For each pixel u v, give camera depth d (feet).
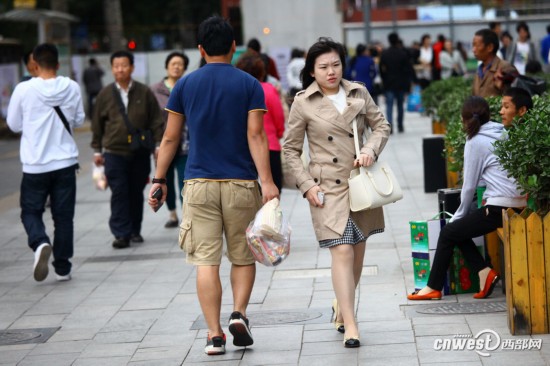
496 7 225.35
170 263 58.70
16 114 54.03
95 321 45.91
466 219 43.52
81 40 272.10
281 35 186.09
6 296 52.29
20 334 44.39
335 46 38.47
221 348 38.47
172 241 65.92
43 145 53.88
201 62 50.85
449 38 207.82
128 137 63.41
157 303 48.70
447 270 45.14
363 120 39.11
